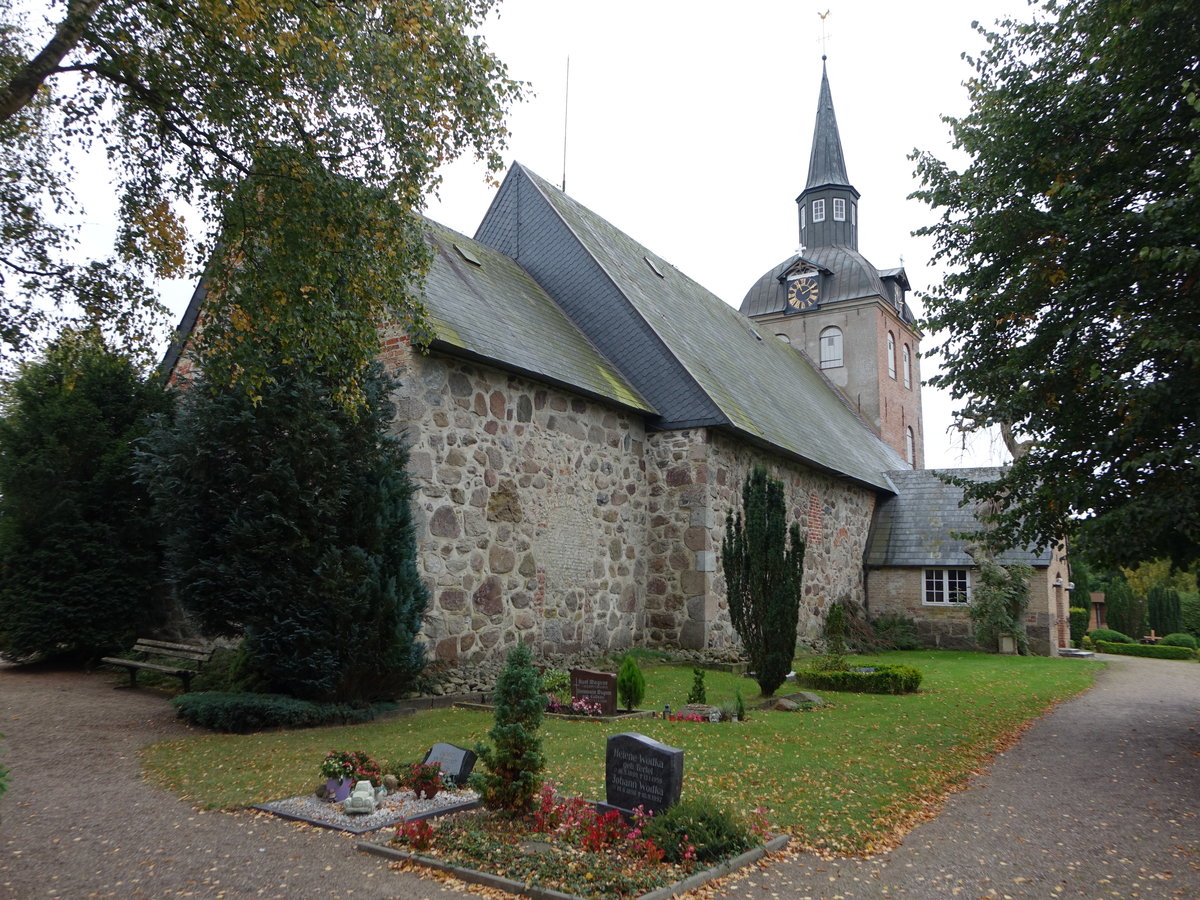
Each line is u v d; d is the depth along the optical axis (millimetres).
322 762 7648
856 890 5102
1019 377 9883
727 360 21234
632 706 10695
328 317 8820
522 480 13414
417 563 11422
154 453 10922
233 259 9078
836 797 6969
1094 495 9398
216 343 9023
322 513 9656
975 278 11016
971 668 18109
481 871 5031
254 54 7906
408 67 8633
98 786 7008
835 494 23000
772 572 12172
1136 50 9281
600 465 15289
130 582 13922
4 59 8195
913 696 13094
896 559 24469
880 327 36188
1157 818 6789
